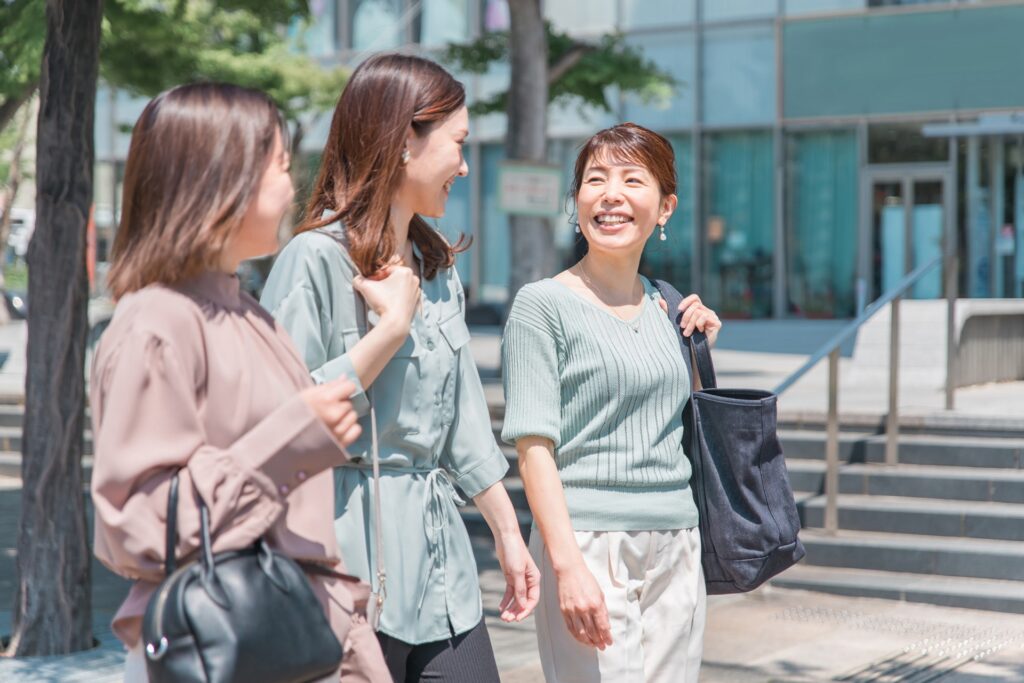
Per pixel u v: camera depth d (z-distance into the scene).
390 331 2.21
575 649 2.81
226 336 1.83
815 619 5.88
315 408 1.78
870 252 20.95
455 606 2.44
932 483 7.08
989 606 6.05
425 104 2.37
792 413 7.95
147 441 1.73
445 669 2.44
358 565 2.30
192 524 1.70
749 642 5.48
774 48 21.28
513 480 8.05
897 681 4.90
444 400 2.46
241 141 1.80
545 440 2.80
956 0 20.00
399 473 2.37
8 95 7.54
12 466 10.18
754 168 21.64
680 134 22.02
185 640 1.64
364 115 2.36
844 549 6.65
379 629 2.33
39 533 5.14
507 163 10.51
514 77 10.73
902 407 8.27
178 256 1.78
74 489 5.18
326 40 24.03
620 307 2.92
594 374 2.80
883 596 6.26
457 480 2.58
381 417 2.33
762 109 21.45
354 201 2.35
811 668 5.07
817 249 21.38
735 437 2.90
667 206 3.04
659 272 22.27
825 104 21.00
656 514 2.83
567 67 11.50
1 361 14.64
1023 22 19.59
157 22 9.27
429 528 2.39
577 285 2.91
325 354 2.30
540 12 10.70
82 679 4.75
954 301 7.90
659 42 22.00
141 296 1.80
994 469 7.18
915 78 20.36
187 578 1.68
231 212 1.79
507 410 2.83
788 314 21.61
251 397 1.82
